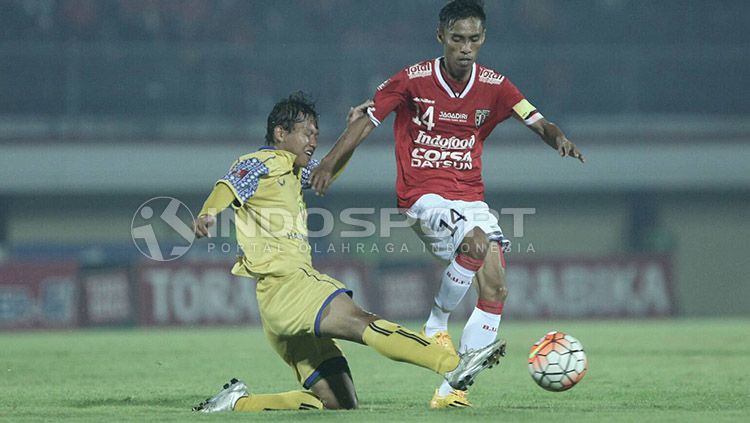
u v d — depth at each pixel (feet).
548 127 75.56
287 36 304.91
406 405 73.92
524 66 294.66
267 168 66.44
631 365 112.47
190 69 285.84
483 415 61.46
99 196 277.44
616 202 295.69
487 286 72.84
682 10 309.22
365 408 69.26
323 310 64.18
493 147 285.23
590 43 307.99
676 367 109.60
